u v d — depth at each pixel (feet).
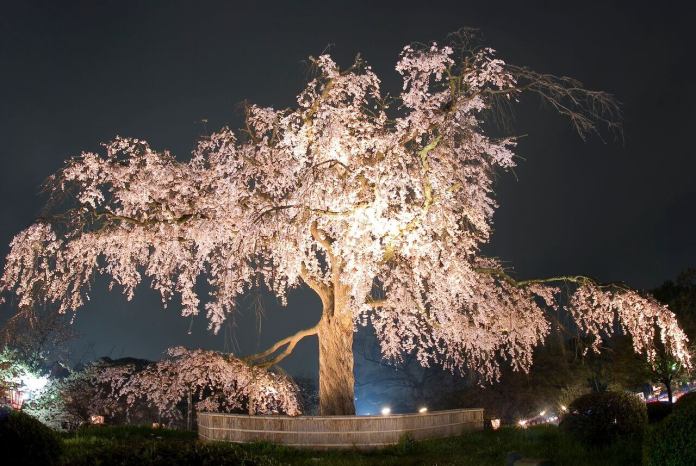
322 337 61.57
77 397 87.86
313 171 50.52
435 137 56.08
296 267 55.93
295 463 44.55
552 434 47.70
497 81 53.11
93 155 59.98
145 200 59.67
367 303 60.39
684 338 61.26
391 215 54.90
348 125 58.85
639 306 60.90
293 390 64.03
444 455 44.57
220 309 55.93
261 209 53.98
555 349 119.85
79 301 58.59
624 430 42.47
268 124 62.95
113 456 19.38
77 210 58.59
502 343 69.82
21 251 55.98
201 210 60.18
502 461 40.06
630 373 108.06
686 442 26.16
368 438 50.88
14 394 88.17
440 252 57.57
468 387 132.16
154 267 61.11
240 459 20.02
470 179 62.54
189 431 61.31
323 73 60.03
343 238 54.70
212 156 61.36
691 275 112.47
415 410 147.43
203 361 60.75
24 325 57.21
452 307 61.00
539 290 65.82
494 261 70.08
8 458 27.48
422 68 54.13
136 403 86.38
